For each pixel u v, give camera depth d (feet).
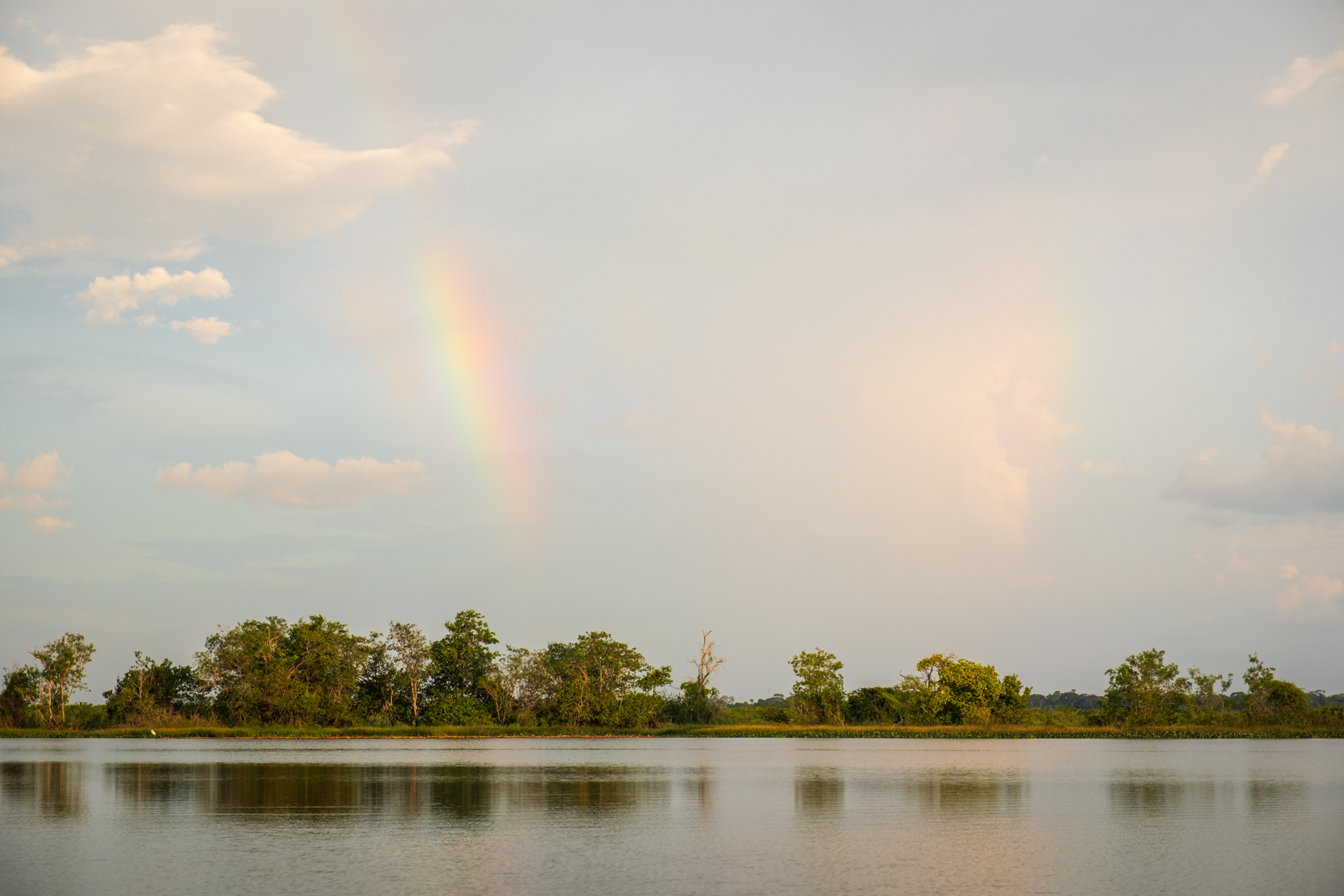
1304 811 173.78
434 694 570.46
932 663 551.18
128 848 130.31
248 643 523.29
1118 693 535.19
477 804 181.57
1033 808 176.55
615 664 553.64
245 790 204.85
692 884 107.24
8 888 105.50
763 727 539.70
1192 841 138.51
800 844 134.82
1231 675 572.51
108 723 542.57
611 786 218.59
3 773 252.42
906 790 213.25
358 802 184.55
